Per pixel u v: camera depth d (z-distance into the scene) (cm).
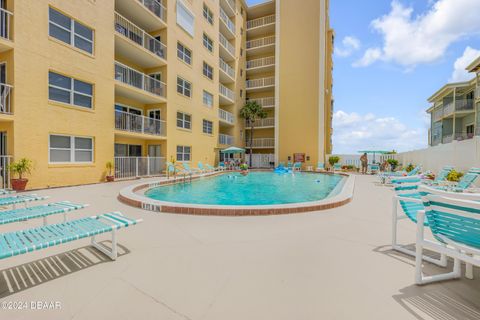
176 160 1822
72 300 218
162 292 231
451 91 2484
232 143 2852
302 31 2809
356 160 2616
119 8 1481
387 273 271
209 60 2295
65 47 1077
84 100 1175
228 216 534
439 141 2792
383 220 504
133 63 1673
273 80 3102
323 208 604
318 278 259
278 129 2873
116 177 1356
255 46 3216
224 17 2620
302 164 2759
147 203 606
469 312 200
